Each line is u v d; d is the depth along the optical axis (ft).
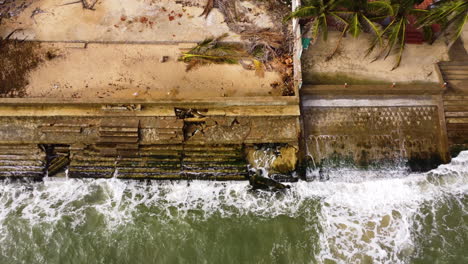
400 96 65.05
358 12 57.52
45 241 55.57
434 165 63.26
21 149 60.08
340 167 62.49
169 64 65.98
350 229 57.93
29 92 62.49
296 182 61.82
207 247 55.67
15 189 60.29
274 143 62.03
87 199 59.52
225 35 69.10
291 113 61.26
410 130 64.13
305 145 62.49
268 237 56.85
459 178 62.54
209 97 61.67
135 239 56.03
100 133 59.52
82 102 59.16
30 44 66.54
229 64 66.49
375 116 64.28
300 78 60.59
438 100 65.16
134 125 59.67
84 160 60.70
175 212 58.70
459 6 54.08
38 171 60.18
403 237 57.31
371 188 61.77
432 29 66.64
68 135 59.88
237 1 72.59
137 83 63.93
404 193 61.36
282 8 72.79
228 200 60.29
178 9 71.56
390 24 59.36
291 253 55.57
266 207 59.72
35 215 57.77
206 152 61.46
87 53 66.23
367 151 63.05
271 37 69.10
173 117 60.80
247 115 61.21
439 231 57.88
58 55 65.77
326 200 60.64
